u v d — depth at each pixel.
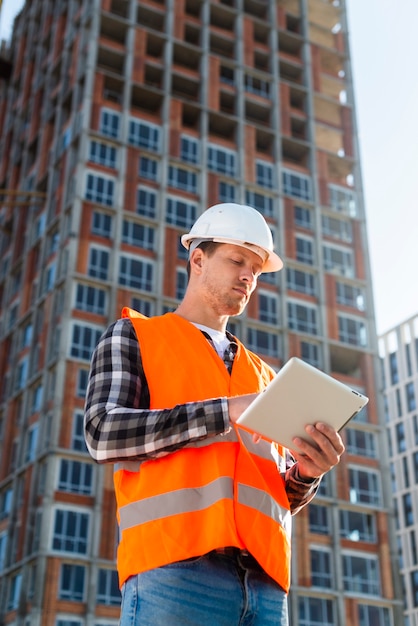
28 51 69.31
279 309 53.69
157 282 49.25
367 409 52.53
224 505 2.62
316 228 58.28
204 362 2.99
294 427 2.68
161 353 2.97
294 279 55.44
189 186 54.50
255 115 62.12
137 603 2.53
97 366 2.91
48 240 51.75
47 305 48.38
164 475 2.70
